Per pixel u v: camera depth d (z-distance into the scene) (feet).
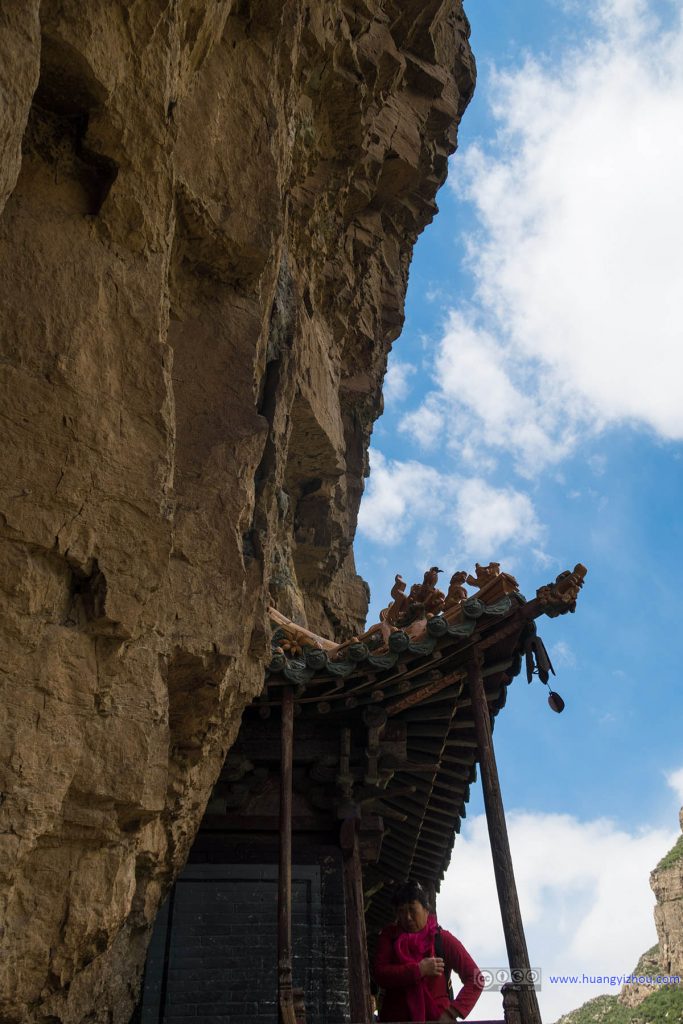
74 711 16.55
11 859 14.84
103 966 19.98
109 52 18.20
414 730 30.68
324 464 53.67
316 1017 25.70
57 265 17.75
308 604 59.26
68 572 16.98
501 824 24.44
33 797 15.37
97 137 18.72
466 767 32.71
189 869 28.09
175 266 23.04
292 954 26.81
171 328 23.26
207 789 24.38
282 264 32.83
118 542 17.49
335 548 59.00
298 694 28.35
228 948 26.84
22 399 16.37
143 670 18.57
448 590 30.07
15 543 15.81
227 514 22.12
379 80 46.39
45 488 16.34
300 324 46.55
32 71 14.57
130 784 17.46
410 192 56.08
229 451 22.75
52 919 16.26
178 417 22.35
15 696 15.46
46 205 18.22
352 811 28.68
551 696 26.45
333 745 29.76
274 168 24.53
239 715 25.22
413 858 37.86
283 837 25.46
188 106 22.43
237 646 21.34
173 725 21.63
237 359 23.95
